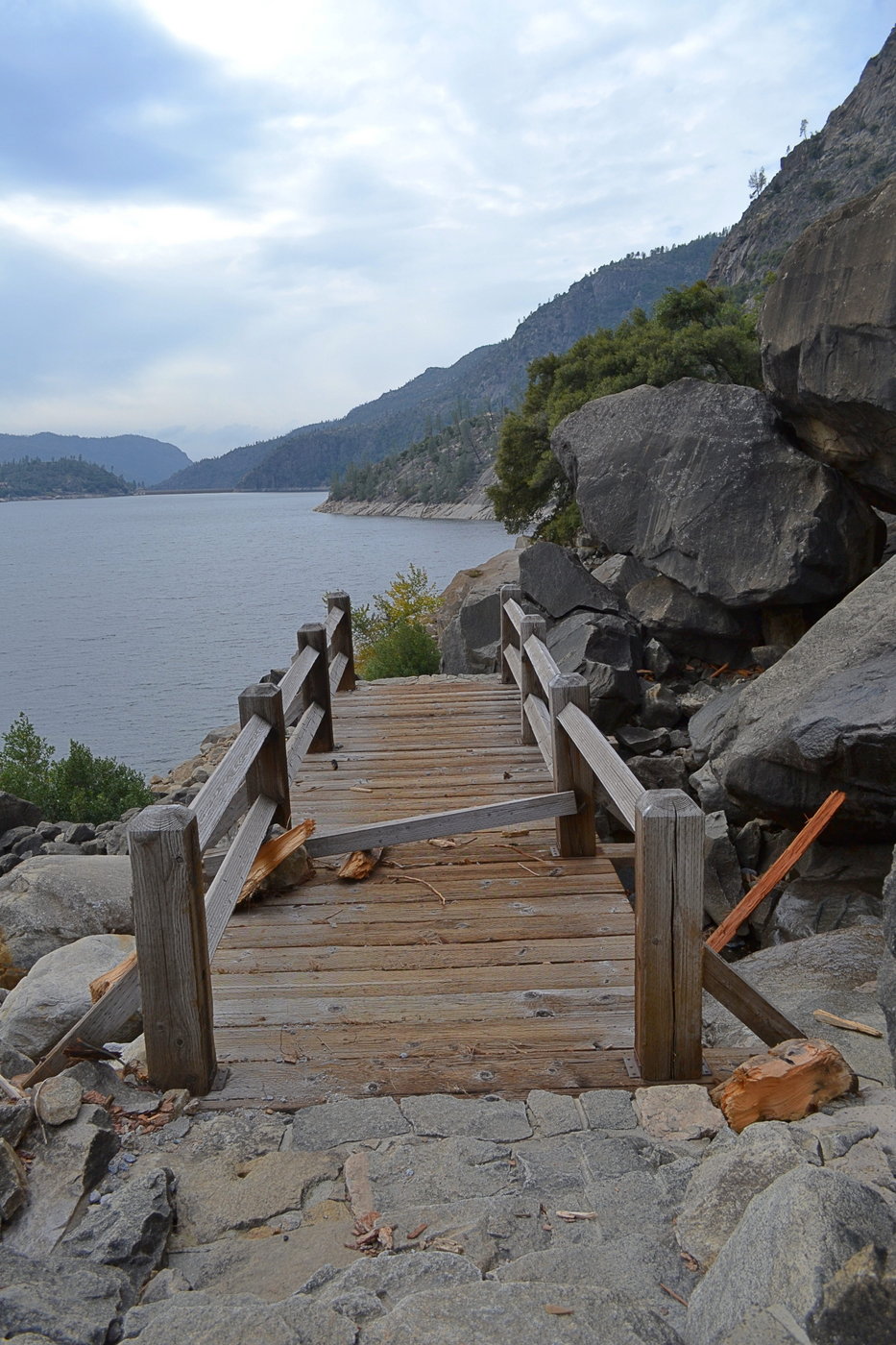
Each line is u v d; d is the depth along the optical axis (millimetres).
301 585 85375
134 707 40625
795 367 10164
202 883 3271
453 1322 1957
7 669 50562
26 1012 4047
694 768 10477
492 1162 2744
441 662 16750
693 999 3188
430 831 5027
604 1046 3453
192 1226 2527
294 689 6160
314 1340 1942
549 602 12953
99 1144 2760
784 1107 2883
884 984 2910
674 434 12086
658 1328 1936
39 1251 2373
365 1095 3178
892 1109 2748
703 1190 2400
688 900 3148
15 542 176000
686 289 26797
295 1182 2691
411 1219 2500
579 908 4730
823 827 6656
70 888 5844
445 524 186750
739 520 11242
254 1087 3248
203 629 62344
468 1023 3654
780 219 136875
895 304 8625
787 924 7324
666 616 12086
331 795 6648
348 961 4230
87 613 73312
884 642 7352
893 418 9055
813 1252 1839
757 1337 1752
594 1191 2561
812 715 6984
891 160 122125
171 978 3184
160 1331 1985
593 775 5324
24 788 15391
